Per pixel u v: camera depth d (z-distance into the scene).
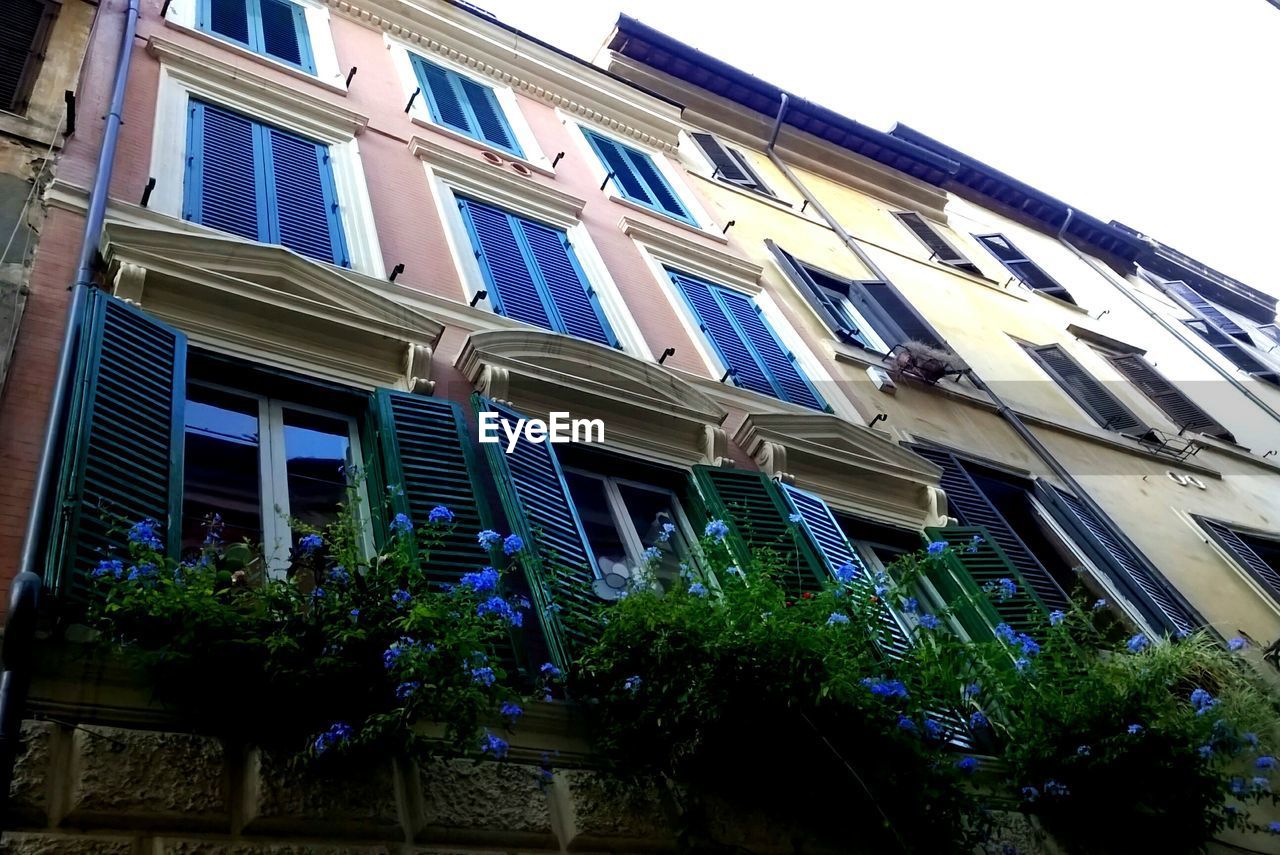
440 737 4.71
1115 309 19.81
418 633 4.48
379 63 11.95
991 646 6.64
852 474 9.17
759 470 8.59
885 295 13.88
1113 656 7.16
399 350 7.25
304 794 4.18
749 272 12.16
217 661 4.20
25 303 5.95
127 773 3.92
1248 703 7.34
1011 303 17.22
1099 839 6.46
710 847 5.04
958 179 21.81
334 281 7.28
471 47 13.39
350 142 9.84
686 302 10.77
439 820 4.44
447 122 11.52
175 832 3.91
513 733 4.98
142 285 6.34
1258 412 17.34
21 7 8.55
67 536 4.43
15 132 7.20
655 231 11.57
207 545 4.85
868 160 19.12
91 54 8.56
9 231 6.39
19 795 3.69
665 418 8.21
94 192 6.64
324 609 4.41
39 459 5.11
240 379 6.44
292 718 4.30
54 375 5.64
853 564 7.79
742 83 17.94
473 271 9.03
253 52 10.46
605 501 7.54
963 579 8.57
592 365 8.15
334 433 6.61
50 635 4.14
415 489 6.06
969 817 5.73
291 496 6.00
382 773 4.43
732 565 6.25
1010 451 11.77
